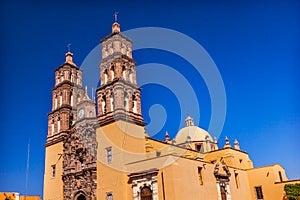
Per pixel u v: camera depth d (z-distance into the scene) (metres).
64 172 50.59
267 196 55.75
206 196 42.53
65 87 58.47
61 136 53.94
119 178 41.66
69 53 63.50
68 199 48.19
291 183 54.03
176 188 37.12
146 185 39.22
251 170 58.84
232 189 51.22
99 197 43.19
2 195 57.56
